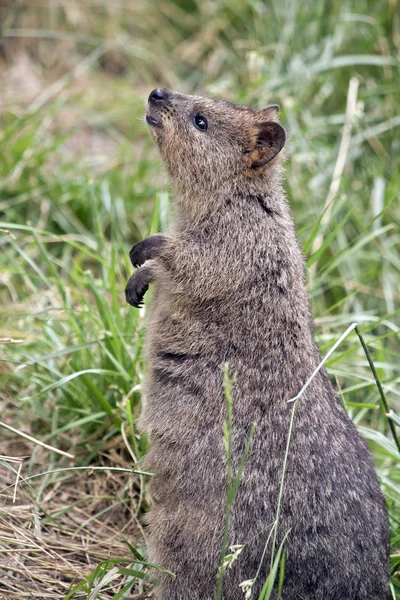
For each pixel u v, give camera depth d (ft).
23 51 65.36
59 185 51.75
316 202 53.11
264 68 60.13
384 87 57.82
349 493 30.12
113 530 35.78
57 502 36.40
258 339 31.78
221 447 30.91
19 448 38.32
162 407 32.30
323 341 43.57
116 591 32.68
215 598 30.07
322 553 29.40
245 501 30.09
